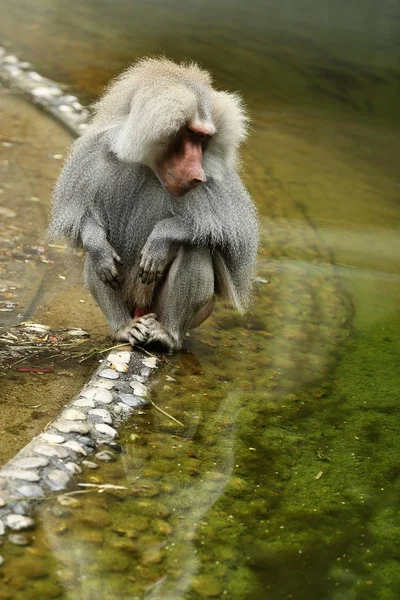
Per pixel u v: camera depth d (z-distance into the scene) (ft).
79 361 18.43
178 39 49.57
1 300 20.88
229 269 18.70
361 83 45.34
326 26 58.29
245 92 41.39
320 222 28.37
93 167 17.46
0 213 25.52
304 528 13.85
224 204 17.54
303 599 12.23
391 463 16.10
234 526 13.66
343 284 24.17
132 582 12.05
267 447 16.16
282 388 18.51
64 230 17.75
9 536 12.53
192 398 17.51
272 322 21.70
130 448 15.38
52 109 34.60
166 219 17.56
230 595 12.10
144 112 16.07
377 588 12.62
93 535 12.87
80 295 21.80
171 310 18.58
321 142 36.09
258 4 64.44
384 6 67.26
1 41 44.39
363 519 14.26
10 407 16.24
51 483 13.82
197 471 15.02
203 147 16.80
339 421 17.42
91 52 44.19
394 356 20.40
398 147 36.50
